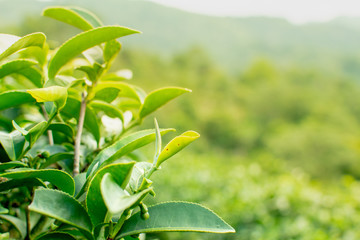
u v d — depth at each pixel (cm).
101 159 82
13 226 102
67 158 100
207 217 71
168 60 5634
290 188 480
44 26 2527
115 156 82
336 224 386
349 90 5641
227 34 11844
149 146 607
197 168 585
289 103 4825
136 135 86
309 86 5784
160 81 4484
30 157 92
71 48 89
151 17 11462
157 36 10806
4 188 80
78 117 104
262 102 4947
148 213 72
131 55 4462
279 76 6159
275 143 3288
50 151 107
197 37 11269
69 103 101
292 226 381
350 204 452
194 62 5959
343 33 13800
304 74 6097
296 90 5144
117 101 138
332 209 437
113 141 115
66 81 99
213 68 5962
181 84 4850
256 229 393
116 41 97
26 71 107
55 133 119
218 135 4153
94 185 69
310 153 3045
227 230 69
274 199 441
